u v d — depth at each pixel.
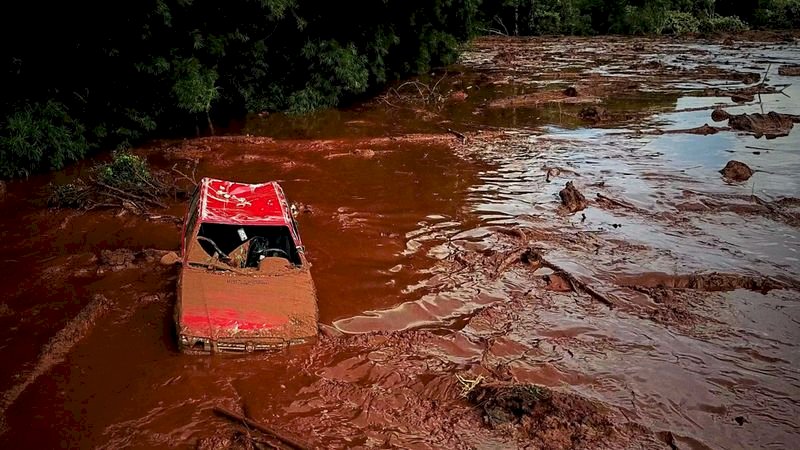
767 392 7.57
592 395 7.44
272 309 8.05
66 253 11.01
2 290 9.63
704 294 10.01
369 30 25.06
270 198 10.15
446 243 11.70
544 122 22.00
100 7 15.96
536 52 42.53
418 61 30.30
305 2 22.42
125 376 7.43
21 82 16.11
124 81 17.78
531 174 15.94
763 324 9.12
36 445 6.33
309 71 23.59
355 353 8.05
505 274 10.55
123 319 8.75
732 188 14.86
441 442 6.54
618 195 14.37
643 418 7.05
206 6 19.05
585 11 55.62
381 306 9.34
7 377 7.46
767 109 23.42
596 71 33.91
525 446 6.51
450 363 7.99
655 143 19.02
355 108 24.36
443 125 21.41
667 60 37.78
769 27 55.41
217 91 20.19
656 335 8.80
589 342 8.59
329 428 6.69
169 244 11.45
